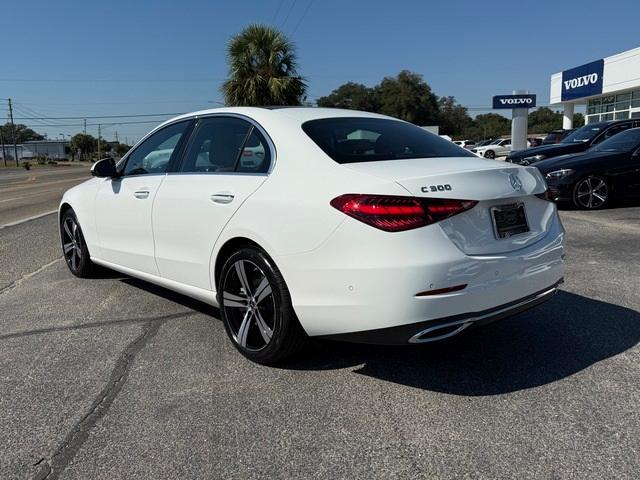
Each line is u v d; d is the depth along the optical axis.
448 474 2.36
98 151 117.12
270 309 3.36
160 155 4.40
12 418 2.92
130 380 3.32
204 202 3.66
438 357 3.54
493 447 2.54
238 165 3.61
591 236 7.24
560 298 4.61
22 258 6.99
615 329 3.91
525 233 3.21
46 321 4.44
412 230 2.73
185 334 4.06
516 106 29.28
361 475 2.37
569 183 9.69
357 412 2.89
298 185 3.12
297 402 3.01
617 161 9.77
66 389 3.23
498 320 3.10
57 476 2.42
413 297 2.72
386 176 2.87
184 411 2.94
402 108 75.38
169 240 4.06
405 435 2.67
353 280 2.81
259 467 2.45
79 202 5.34
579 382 3.14
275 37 20.84
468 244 2.88
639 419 2.74
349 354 3.63
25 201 16.12
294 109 3.81
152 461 2.51
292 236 3.04
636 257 5.96
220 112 3.99
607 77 31.02
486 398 3.00
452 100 97.44
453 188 2.86
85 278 5.75
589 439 2.58
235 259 3.45
